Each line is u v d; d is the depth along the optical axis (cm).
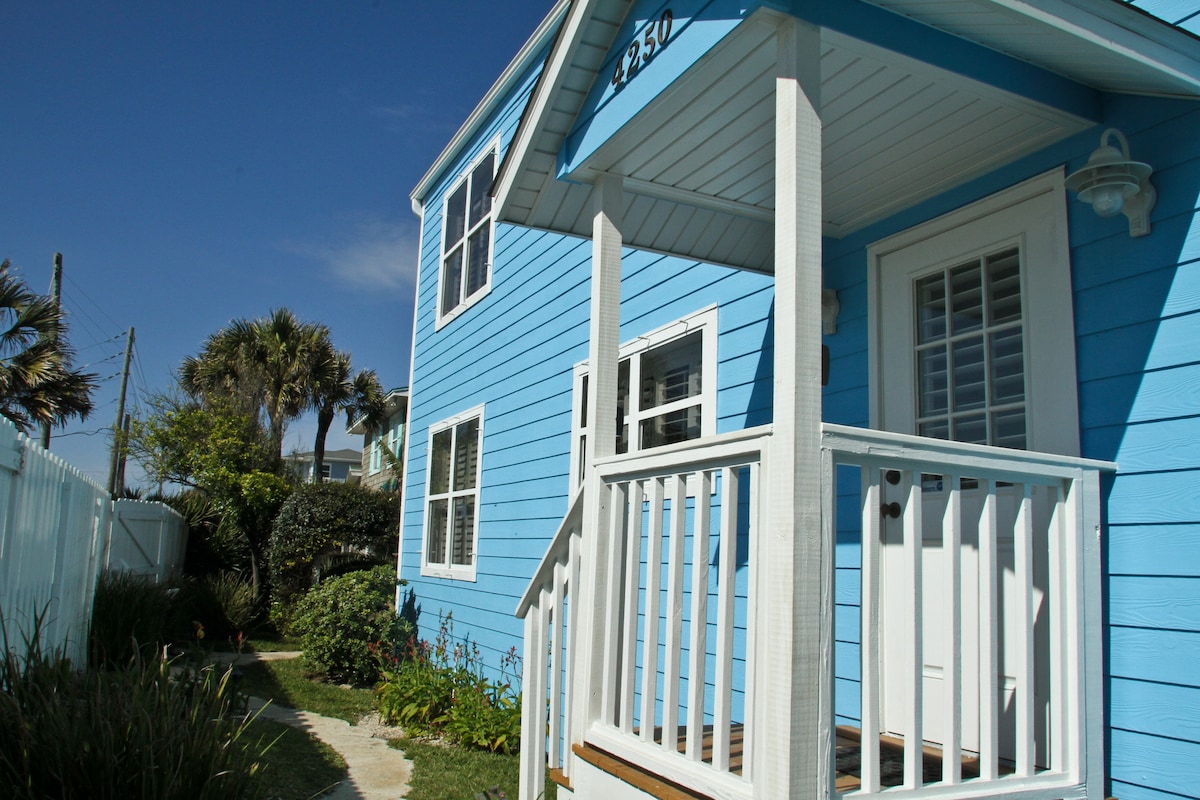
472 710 670
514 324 805
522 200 393
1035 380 311
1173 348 267
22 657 356
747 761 231
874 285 391
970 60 262
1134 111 285
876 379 385
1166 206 274
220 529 1473
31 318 1229
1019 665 248
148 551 1113
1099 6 241
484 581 804
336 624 924
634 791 280
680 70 274
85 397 1288
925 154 327
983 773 238
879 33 244
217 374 2295
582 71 332
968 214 345
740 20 240
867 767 219
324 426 2511
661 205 407
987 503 247
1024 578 250
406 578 1020
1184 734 250
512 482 770
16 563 400
